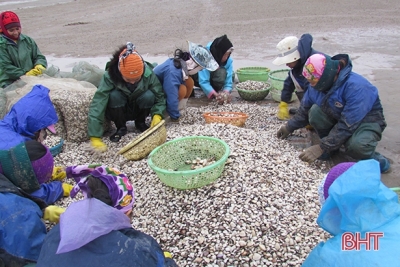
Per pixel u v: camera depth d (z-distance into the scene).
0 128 3.13
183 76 5.36
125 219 1.97
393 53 9.37
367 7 16.53
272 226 3.08
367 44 10.48
